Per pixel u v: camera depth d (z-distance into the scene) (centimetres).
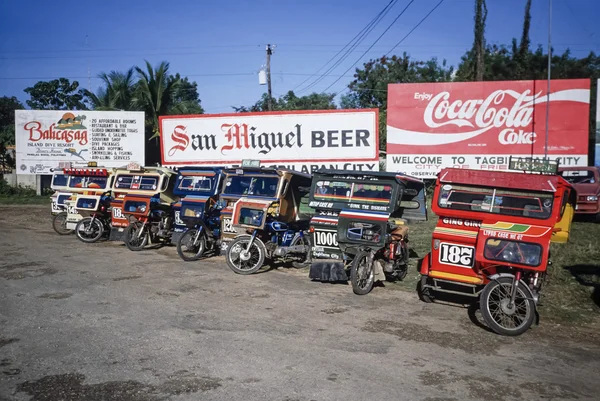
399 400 454
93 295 791
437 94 1536
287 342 594
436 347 591
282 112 1520
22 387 470
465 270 720
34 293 799
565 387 493
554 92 1484
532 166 734
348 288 873
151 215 1218
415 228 1477
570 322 710
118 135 2105
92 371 506
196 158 1603
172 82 2995
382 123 2173
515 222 700
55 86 4497
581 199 1594
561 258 1072
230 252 979
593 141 2209
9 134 3005
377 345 591
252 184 1049
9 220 1797
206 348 570
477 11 2158
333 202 898
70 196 1412
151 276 934
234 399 449
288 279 937
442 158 1541
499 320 685
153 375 497
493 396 468
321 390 469
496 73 2758
